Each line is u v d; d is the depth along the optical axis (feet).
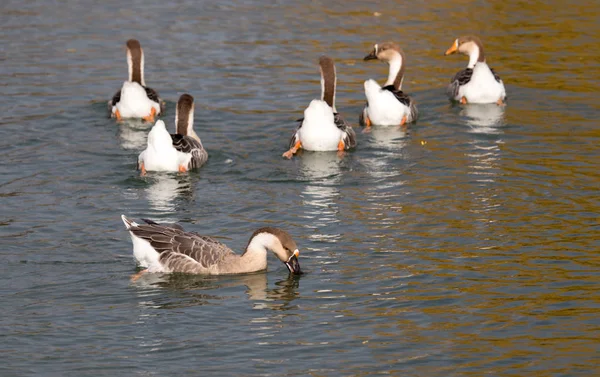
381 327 42.73
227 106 81.30
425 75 92.02
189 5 114.52
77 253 51.42
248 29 105.40
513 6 116.78
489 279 47.67
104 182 63.10
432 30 106.93
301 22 108.88
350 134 70.95
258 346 41.04
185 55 95.86
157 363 39.42
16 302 45.29
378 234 54.03
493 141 71.92
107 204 59.00
